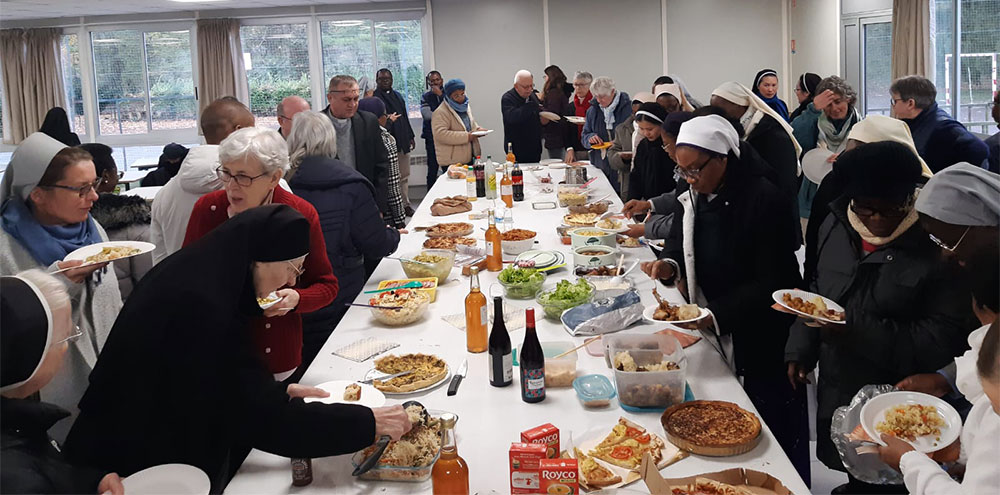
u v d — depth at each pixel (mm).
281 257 1558
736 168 2260
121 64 10648
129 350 1454
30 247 2131
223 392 1482
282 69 10445
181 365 1455
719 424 1672
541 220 4137
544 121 7914
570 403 1869
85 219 2387
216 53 10281
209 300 1470
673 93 4816
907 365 1876
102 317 2254
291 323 2145
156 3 9391
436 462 1418
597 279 2760
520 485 1435
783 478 1499
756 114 3486
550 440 1544
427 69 10180
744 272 2297
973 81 6102
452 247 3340
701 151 2189
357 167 4285
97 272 2238
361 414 1553
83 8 9641
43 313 1270
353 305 2547
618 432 1665
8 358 1222
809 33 8969
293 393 1757
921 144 3494
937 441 1571
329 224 2719
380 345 2273
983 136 5570
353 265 2805
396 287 2775
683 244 2387
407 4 10008
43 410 1341
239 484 1570
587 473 1517
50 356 1293
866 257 1938
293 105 4066
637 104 5449
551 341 2145
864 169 1833
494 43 9992
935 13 6359
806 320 1948
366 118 4297
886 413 1661
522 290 2664
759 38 9758
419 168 10461
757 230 2232
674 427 1663
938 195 1471
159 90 10695
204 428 1496
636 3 9781
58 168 2129
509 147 6227
